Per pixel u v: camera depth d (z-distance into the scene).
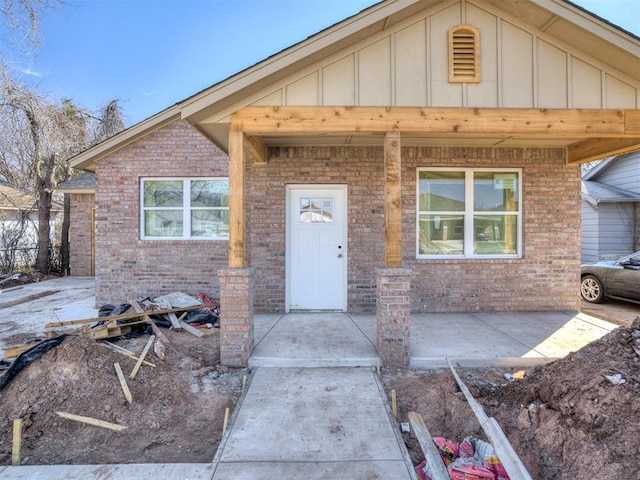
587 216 12.02
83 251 11.23
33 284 9.80
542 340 4.73
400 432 2.92
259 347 4.42
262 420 3.04
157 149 7.05
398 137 4.09
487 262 6.28
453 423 3.00
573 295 6.34
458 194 6.40
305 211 6.32
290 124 4.08
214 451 2.76
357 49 4.10
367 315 6.05
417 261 6.23
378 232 6.24
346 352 4.25
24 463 2.59
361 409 3.20
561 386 2.79
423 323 5.56
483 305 6.28
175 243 6.98
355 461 2.56
